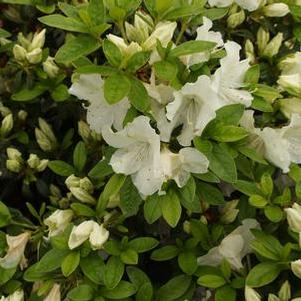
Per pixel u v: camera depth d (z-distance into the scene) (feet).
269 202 3.10
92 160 3.49
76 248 3.05
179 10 2.95
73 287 3.12
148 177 2.92
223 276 3.10
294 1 3.49
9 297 3.14
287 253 3.01
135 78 2.86
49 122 3.69
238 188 3.09
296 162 3.12
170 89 2.91
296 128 3.09
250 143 3.11
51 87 3.45
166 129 2.92
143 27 2.92
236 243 3.15
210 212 3.33
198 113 2.91
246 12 3.50
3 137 3.55
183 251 3.22
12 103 3.65
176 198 2.96
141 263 3.44
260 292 3.16
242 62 3.04
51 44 3.70
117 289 3.05
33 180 3.51
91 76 2.96
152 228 3.37
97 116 3.05
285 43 3.57
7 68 3.58
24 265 3.25
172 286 3.15
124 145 2.97
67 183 3.27
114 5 2.95
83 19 2.93
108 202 3.17
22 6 3.70
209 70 2.96
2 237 3.21
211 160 2.92
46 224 3.18
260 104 3.06
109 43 2.82
